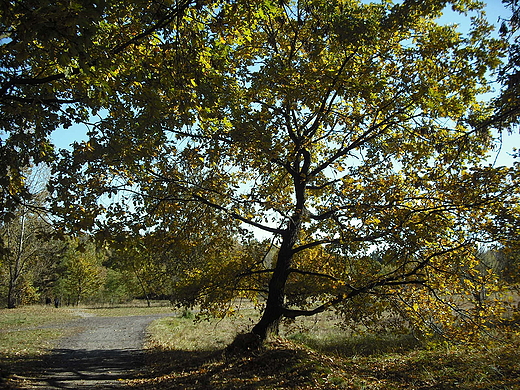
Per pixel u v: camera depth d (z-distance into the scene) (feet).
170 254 36.35
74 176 24.98
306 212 37.19
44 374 30.25
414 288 35.12
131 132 25.48
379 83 28.45
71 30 14.99
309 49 34.06
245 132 29.12
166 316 98.63
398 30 30.89
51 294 177.37
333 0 29.50
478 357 31.40
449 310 33.86
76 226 22.08
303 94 29.99
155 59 21.40
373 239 31.78
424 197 31.37
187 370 32.07
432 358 33.71
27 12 14.69
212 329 64.39
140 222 30.53
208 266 39.11
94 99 22.24
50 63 22.45
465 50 26.96
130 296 190.08
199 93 22.26
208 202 33.73
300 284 38.09
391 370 30.78
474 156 31.32
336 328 59.77
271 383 25.98
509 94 20.79
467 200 28.50
